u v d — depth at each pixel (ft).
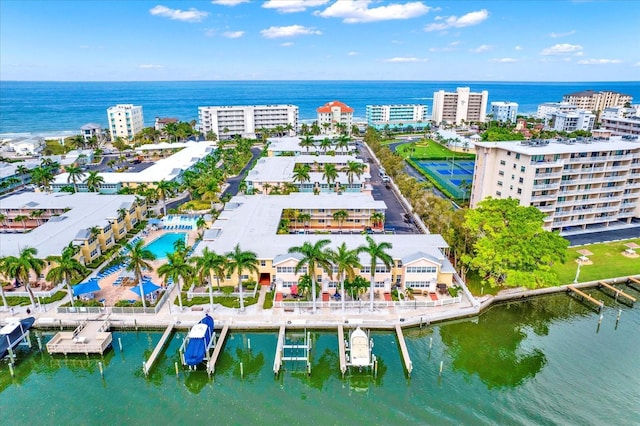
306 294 223.30
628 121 647.56
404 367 181.78
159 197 368.68
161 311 211.00
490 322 216.13
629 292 244.63
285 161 477.77
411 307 216.33
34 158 560.61
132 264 203.72
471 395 166.20
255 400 163.63
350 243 247.91
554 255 220.43
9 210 323.16
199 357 172.65
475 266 229.04
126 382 173.27
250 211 307.58
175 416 155.33
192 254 236.84
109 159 582.76
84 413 156.66
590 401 163.12
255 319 204.54
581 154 298.15
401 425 151.43
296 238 256.73
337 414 156.56
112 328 203.51
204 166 447.42
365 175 422.82
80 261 255.09
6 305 210.38
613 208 321.32
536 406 160.35
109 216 294.46
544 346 198.08
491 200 260.42
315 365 183.11
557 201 304.30
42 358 187.32
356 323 202.49
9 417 154.51
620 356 190.70
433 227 293.02
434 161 592.19
